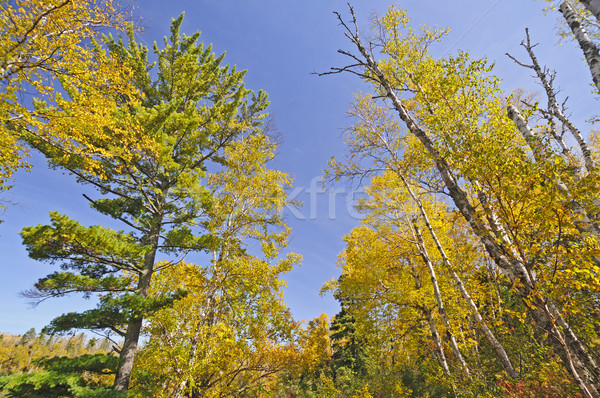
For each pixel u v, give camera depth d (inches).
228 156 401.1
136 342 298.8
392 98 229.0
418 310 369.1
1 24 178.4
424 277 368.2
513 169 131.1
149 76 459.2
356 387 556.4
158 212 381.4
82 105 224.2
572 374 111.9
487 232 144.9
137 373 293.4
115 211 348.2
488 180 138.3
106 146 293.1
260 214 381.4
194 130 411.5
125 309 285.9
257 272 337.4
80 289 291.3
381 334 357.7
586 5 135.5
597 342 156.0
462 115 199.5
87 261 313.1
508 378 206.2
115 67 237.6
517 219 125.8
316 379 652.7
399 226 387.2
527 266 122.0
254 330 325.7
